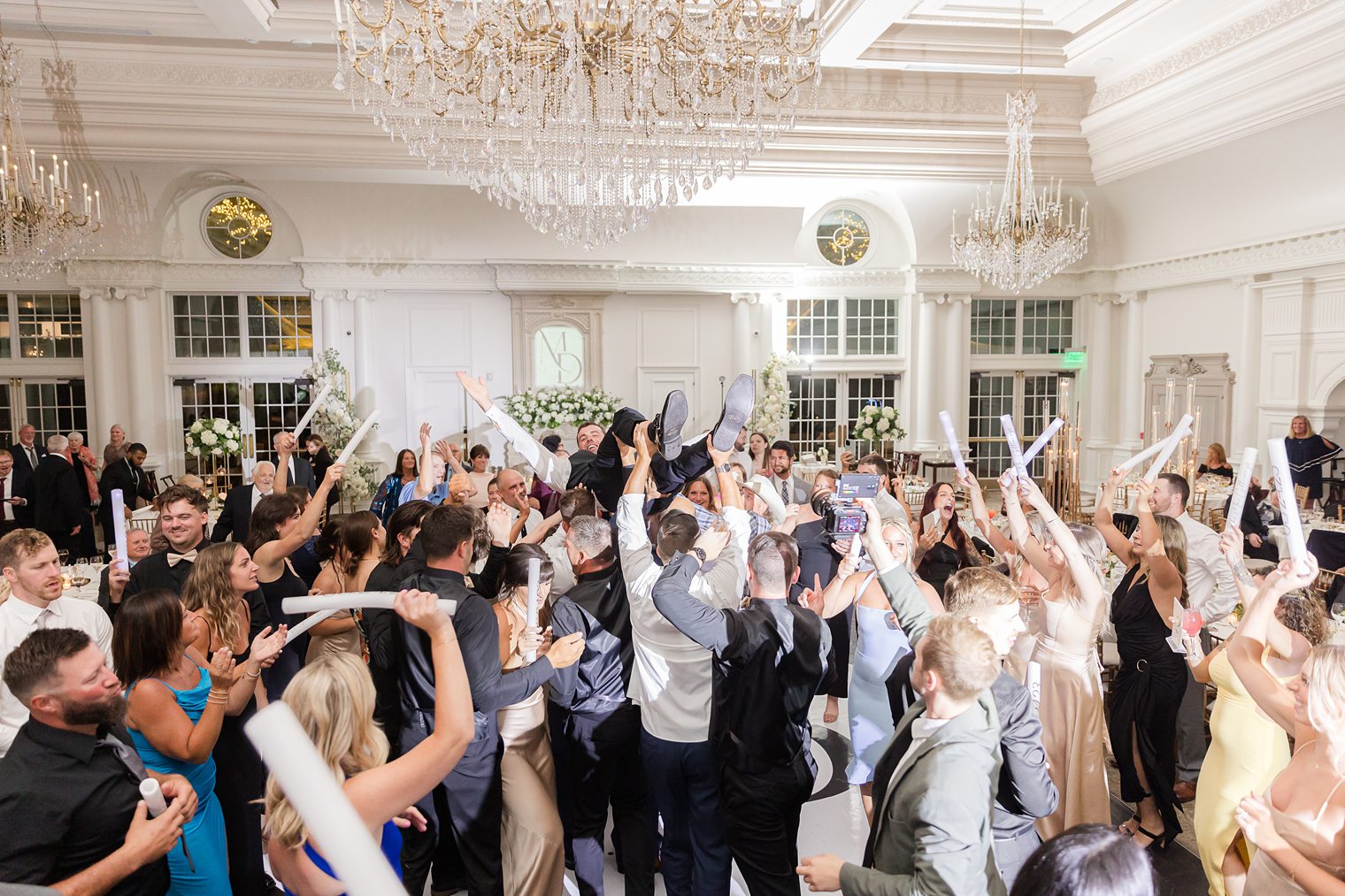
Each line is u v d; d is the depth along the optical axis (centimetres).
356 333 1183
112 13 830
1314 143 872
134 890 213
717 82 535
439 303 1213
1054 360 1366
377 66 514
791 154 1048
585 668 328
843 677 524
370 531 409
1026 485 340
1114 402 1344
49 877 199
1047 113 1071
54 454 895
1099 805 334
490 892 296
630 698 333
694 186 582
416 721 296
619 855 338
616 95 513
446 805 311
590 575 335
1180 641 357
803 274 1305
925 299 1295
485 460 771
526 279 1195
